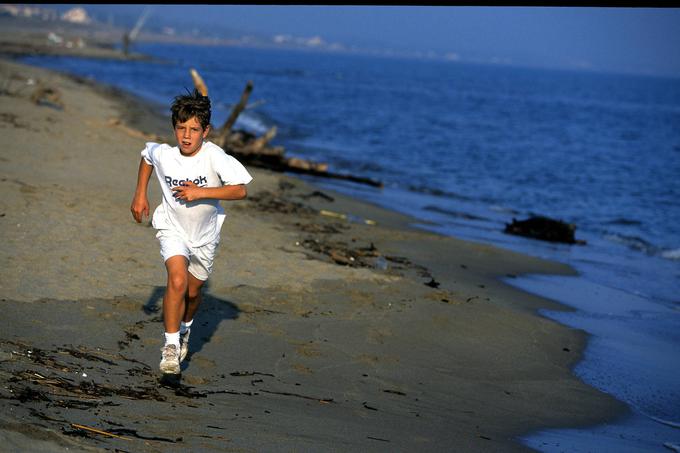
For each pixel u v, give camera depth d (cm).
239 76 17825
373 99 13662
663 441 1245
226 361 1309
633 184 5297
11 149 2903
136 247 1872
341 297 1784
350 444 1000
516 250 2828
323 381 1288
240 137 4478
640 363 1670
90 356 1200
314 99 12075
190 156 1137
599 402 1405
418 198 3888
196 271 1198
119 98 7412
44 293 1472
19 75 7312
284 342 1448
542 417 1293
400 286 1953
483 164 5744
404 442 1052
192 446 888
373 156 5566
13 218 1936
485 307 1897
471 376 1446
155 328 1389
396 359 1462
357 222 2864
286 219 2636
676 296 2370
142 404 1021
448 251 2573
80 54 18475
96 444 837
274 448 934
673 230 3728
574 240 3153
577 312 2055
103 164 2934
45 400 959
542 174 5469
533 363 1578
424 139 7181
